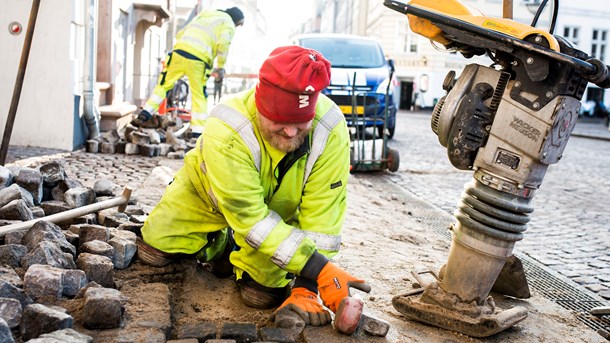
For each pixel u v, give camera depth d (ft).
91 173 20.57
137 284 10.36
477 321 9.49
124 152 25.93
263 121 8.58
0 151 17.13
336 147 9.29
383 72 41.37
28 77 24.80
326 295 8.83
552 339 10.07
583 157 45.83
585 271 15.30
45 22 24.57
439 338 9.45
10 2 24.30
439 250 15.29
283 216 9.88
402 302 10.06
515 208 9.14
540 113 8.63
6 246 9.76
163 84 29.96
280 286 10.03
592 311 11.68
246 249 9.68
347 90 38.75
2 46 24.54
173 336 8.68
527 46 8.41
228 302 10.36
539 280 14.20
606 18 138.82
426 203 23.17
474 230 9.45
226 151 8.73
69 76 24.98
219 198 8.89
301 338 8.84
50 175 13.78
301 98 8.23
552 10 9.50
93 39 26.66
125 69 39.99
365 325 9.07
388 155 30.12
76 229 11.61
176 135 30.04
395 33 136.26
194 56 29.25
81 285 9.23
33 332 7.64
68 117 25.14
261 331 8.56
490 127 9.11
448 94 9.47
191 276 11.07
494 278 9.68
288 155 9.09
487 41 8.79
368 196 22.94
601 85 8.75
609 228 20.71
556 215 22.68
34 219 11.67
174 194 10.73
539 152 8.70
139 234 12.13
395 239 15.94
